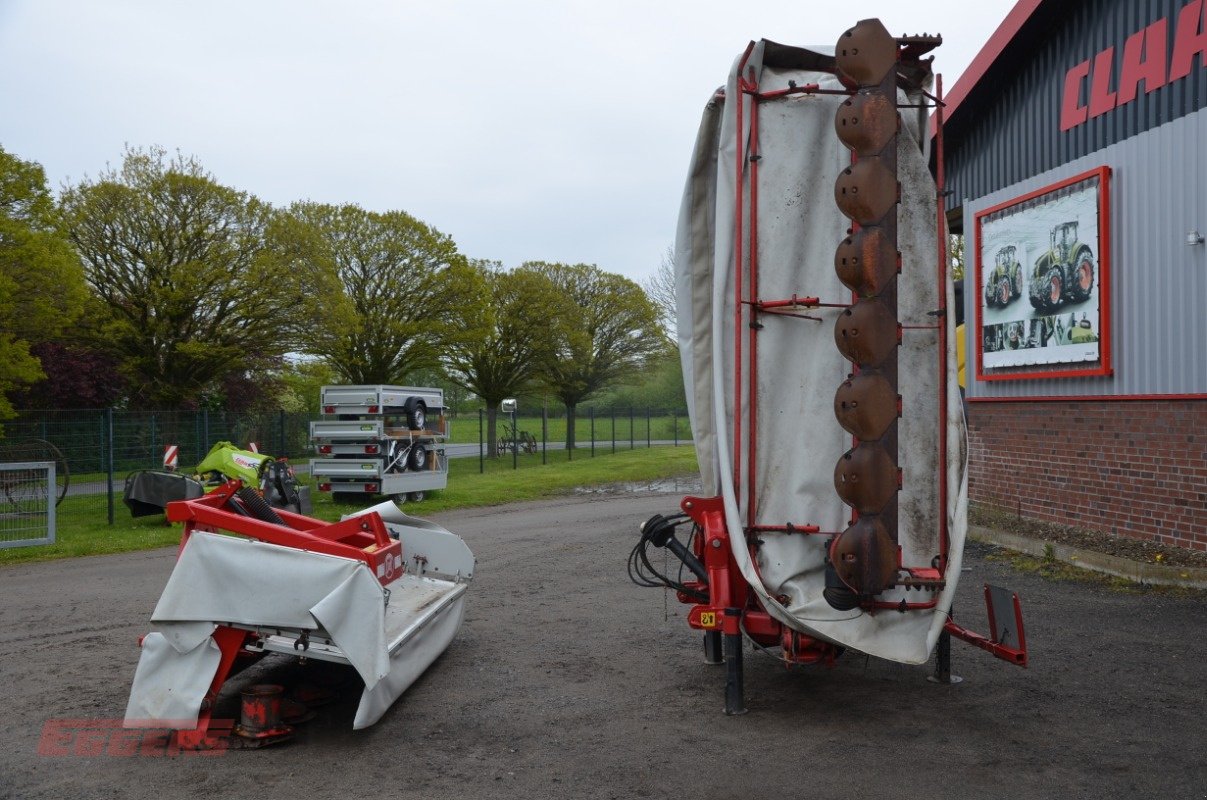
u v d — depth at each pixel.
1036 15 11.54
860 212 4.77
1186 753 4.82
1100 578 9.23
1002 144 12.92
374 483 19.28
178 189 26.66
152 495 15.87
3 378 19.97
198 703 5.15
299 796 4.50
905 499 5.27
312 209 31.44
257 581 5.17
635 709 5.75
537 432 49.62
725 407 5.37
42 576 11.70
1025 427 12.30
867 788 4.45
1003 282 12.79
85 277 25.84
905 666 6.59
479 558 12.08
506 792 4.50
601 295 40.50
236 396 33.88
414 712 5.76
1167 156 9.78
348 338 29.89
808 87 5.33
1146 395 10.08
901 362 5.29
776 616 5.12
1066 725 5.27
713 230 5.86
